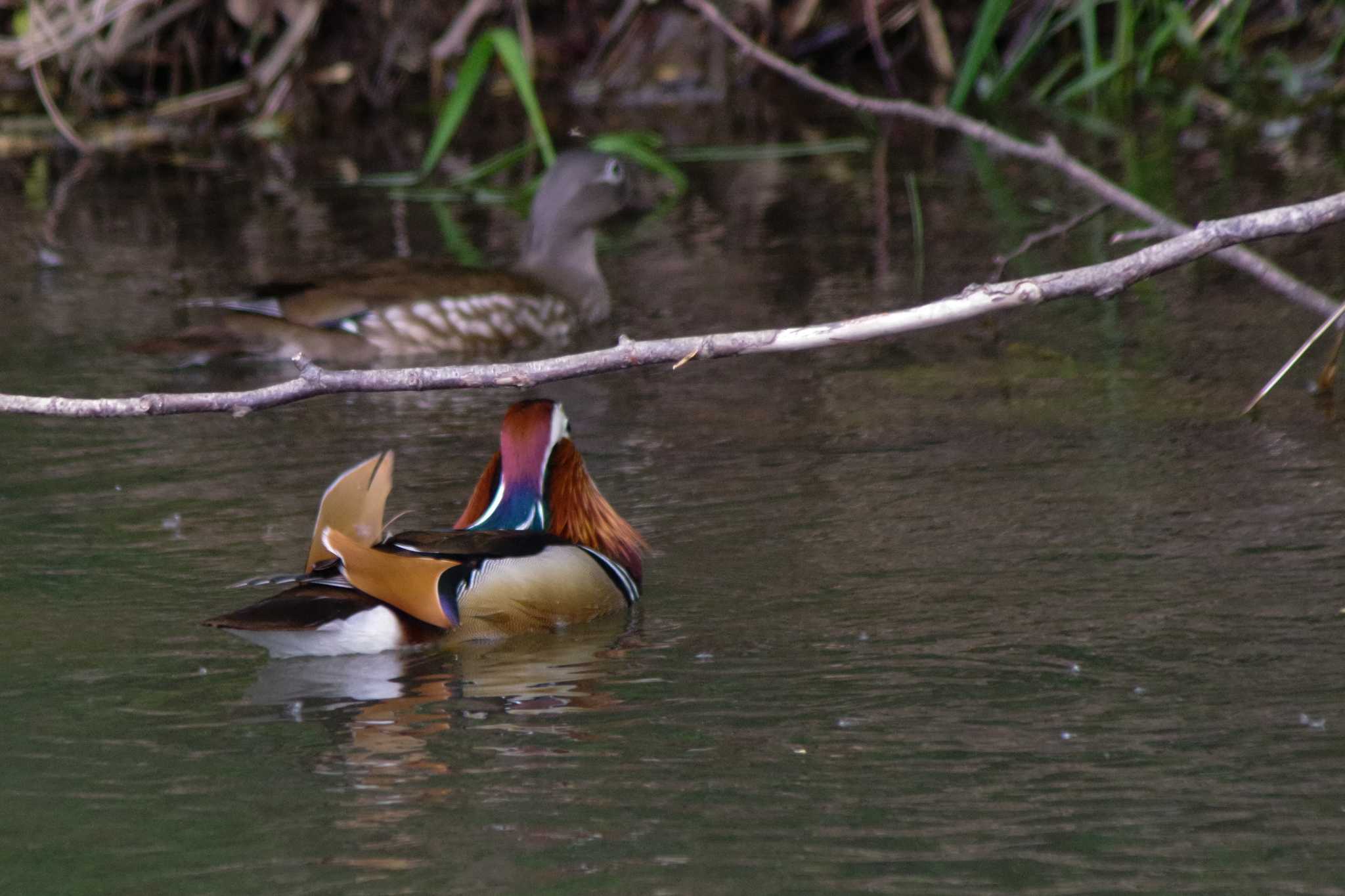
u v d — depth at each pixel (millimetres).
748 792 6621
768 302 16266
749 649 8258
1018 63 25016
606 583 8875
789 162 23875
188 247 19172
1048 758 6871
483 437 12547
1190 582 8938
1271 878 5855
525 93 20250
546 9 28000
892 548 9719
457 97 21844
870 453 11742
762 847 6148
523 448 9445
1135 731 7113
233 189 22562
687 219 20656
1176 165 21453
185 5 26031
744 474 11344
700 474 11383
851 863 6008
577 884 5879
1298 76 25531
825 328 7855
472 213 21000
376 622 8273
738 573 9430
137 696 7758
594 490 9422
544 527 9406
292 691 7812
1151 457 11352
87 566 9641
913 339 15188
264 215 20906
